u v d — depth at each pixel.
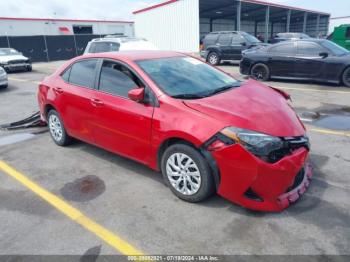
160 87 3.43
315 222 2.86
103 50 11.02
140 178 3.88
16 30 31.25
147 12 25.77
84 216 3.13
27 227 2.99
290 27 48.62
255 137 2.77
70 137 4.98
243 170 2.78
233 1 26.08
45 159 4.60
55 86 4.77
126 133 3.67
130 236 2.80
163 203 3.29
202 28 38.28
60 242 2.76
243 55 11.15
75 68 4.58
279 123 2.98
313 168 3.90
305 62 9.59
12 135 5.81
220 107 3.10
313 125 5.65
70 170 4.20
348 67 8.92
